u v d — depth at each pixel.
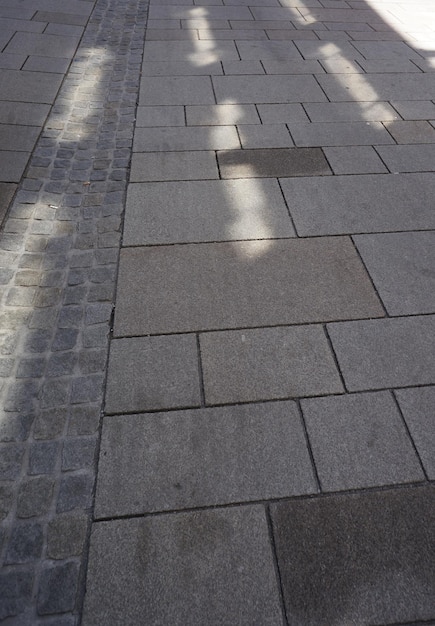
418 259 3.77
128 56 6.81
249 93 5.99
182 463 2.55
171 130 5.22
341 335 3.20
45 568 2.20
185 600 2.13
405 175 4.68
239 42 7.38
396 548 2.31
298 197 4.36
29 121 5.23
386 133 5.32
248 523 2.37
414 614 2.13
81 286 3.45
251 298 3.41
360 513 2.42
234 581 2.19
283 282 3.54
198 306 3.34
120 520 2.35
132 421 2.71
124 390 2.85
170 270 3.60
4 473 2.48
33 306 3.29
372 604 2.15
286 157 4.88
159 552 2.26
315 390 2.89
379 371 3.00
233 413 2.77
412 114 5.69
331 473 2.55
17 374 2.90
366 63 6.89
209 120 5.41
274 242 3.87
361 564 2.26
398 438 2.70
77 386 2.86
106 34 7.47
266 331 3.20
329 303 3.40
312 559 2.27
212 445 2.63
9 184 4.34
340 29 8.04
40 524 2.32
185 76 6.33
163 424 2.70
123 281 3.49
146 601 2.12
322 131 5.30
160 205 4.20
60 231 3.90
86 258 3.67
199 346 3.10
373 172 4.71
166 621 2.08
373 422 2.76
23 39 7.00
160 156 4.82
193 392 2.86
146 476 2.50
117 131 5.18
